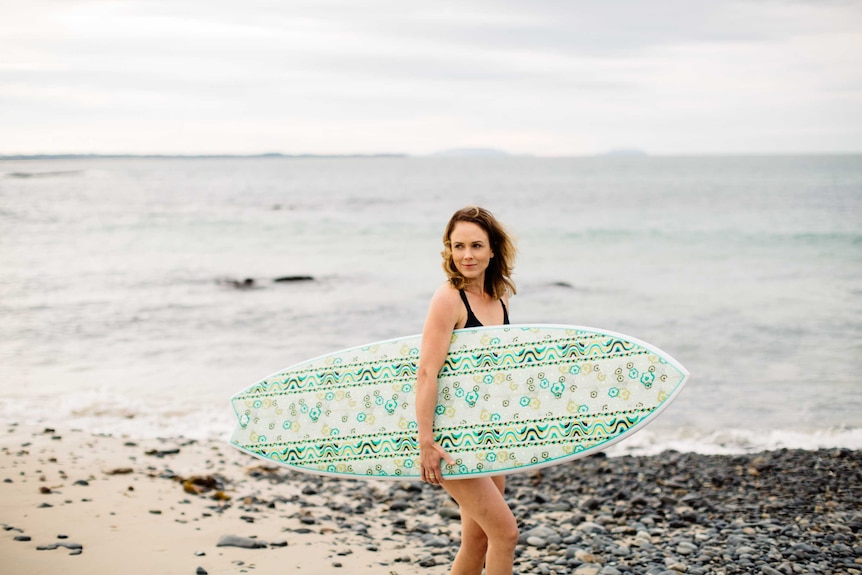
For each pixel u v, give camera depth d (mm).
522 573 4215
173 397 9586
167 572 3633
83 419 8500
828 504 5680
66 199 47344
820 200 43156
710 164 144500
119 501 4824
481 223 2977
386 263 22891
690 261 22500
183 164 175000
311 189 62844
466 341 3070
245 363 11539
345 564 4086
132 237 29000
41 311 15484
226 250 25906
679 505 5770
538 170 118438
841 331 13234
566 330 3117
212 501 5180
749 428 8422
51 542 3912
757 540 4777
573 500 6066
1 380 10289
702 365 11250
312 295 17578
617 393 3033
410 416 3244
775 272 20078
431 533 4988
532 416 3025
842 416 8797
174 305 16344
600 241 27656
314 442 3344
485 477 2973
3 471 5359
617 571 4203
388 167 144500
